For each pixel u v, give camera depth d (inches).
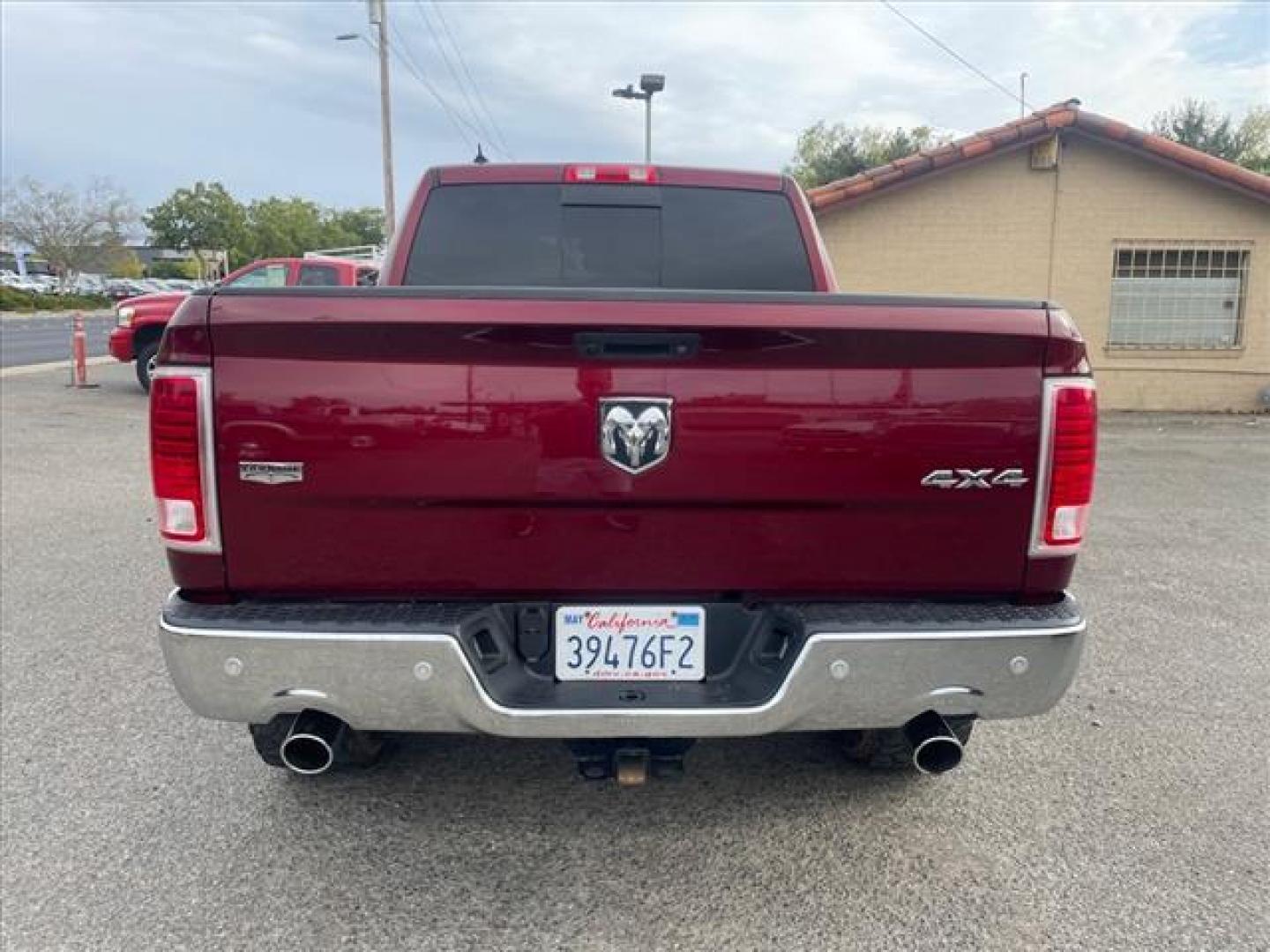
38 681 156.4
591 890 102.8
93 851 109.2
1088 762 131.8
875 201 499.2
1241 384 511.8
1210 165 480.1
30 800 120.0
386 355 88.5
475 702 89.7
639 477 90.8
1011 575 95.3
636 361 89.7
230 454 89.0
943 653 91.7
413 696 89.7
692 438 90.6
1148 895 102.5
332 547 91.4
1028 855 109.6
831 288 150.9
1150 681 159.8
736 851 110.2
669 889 103.3
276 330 87.1
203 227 2915.8
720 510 92.5
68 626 182.1
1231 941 95.1
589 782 125.3
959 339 90.1
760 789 123.8
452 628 89.1
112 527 256.7
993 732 141.1
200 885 103.1
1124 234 496.4
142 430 419.2
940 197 497.4
